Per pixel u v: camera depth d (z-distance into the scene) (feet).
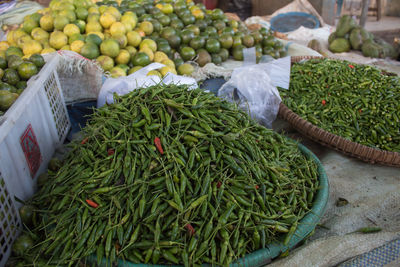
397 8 8.73
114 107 2.45
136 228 1.97
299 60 4.19
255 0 8.34
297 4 7.04
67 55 3.22
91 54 3.38
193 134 2.21
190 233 1.96
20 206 2.24
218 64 4.15
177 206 1.99
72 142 2.55
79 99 3.40
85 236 1.97
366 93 3.43
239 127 2.39
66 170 2.29
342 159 3.19
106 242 1.94
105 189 2.07
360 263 2.18
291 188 2.31
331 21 7.39
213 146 2.21
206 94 2.53
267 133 2.55
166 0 4.53
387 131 3.15
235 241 1.96
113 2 4.41
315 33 6.46
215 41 4.10
